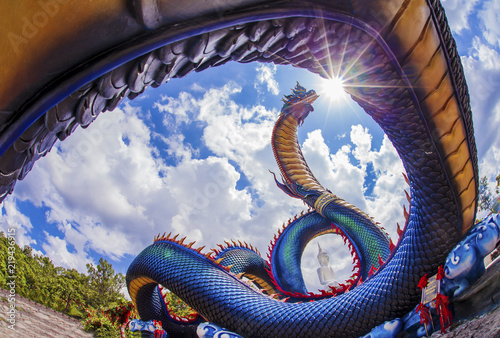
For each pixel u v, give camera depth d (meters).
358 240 11.49
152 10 2.36
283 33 3.89
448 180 5.97
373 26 4.22
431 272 6.09
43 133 2.74
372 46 4.54
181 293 7.80
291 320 6.69
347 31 4.28
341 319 6.37
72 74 2.37
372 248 11.00
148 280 8.93
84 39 2.27
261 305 7.17
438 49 4.85
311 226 13.38
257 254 13.15
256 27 3.48
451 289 5.53
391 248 7.57
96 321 14.08
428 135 5.65
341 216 12.09
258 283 13.20
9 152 2.56
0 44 2.02
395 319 6.06
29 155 2.75
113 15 2.29
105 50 2.41
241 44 3.61
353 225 11.73
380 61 4.76
